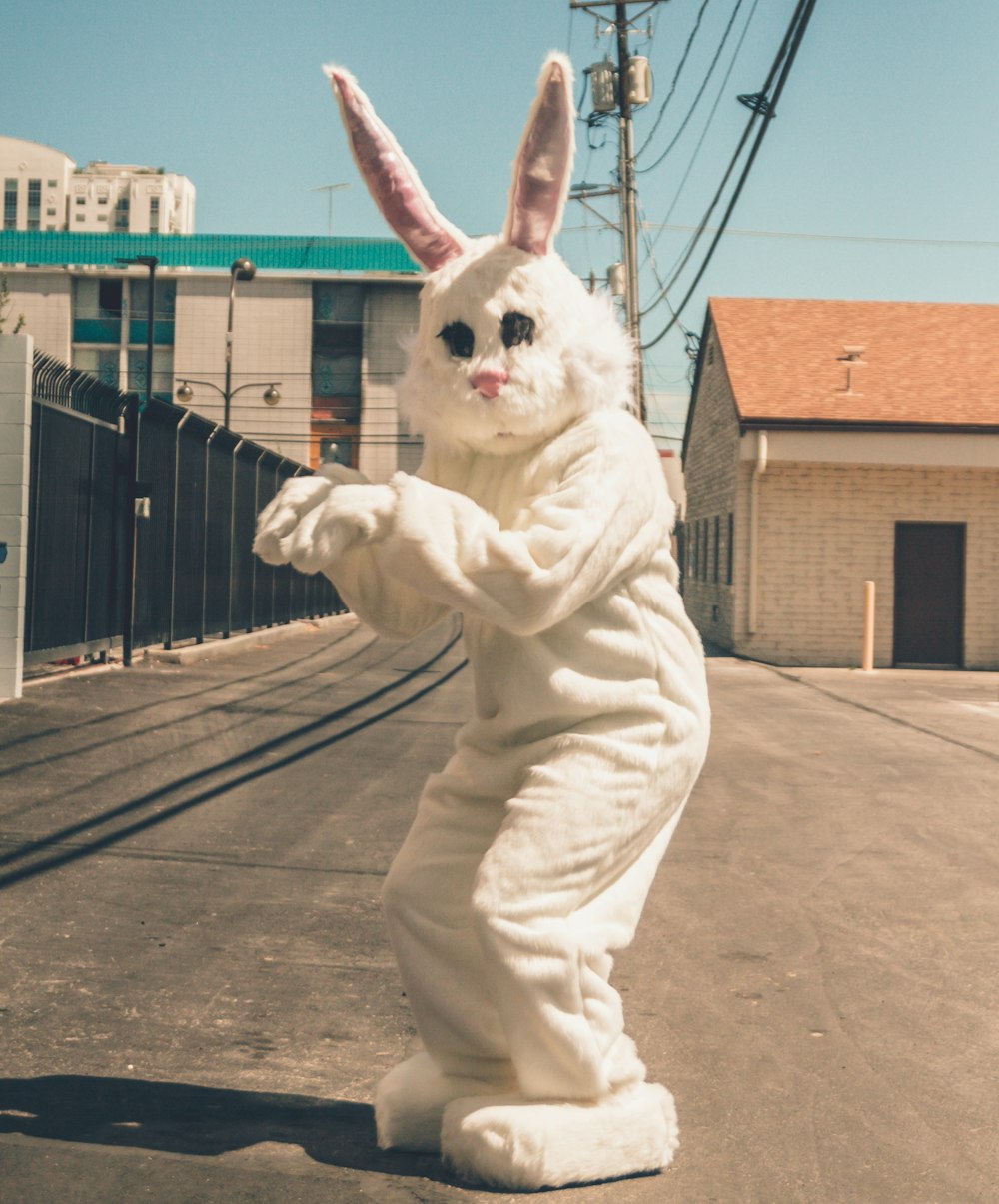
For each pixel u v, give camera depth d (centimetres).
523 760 315
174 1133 345
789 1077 416
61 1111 358
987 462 2300
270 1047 420
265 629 2194
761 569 2380
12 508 1097
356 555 313
